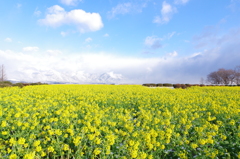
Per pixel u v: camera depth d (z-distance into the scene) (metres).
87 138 5.61
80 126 6.82
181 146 5.48
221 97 15.43
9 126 6.23
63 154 4.82
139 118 8.51
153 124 7.14
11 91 16.69
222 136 5.79
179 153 5.05
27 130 6.06
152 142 5.28
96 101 12.39
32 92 16.86
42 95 14.39
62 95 14.71
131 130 5.99
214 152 4.84
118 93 17.73
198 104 11.56
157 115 8.85
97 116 7.55
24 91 16.92
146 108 10.56
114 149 5.24
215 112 9.16
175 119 8.16
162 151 5.45
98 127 6.69
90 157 4.91
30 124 6.53
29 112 8.31
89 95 15.00
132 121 8.19
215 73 77.31
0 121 6.78
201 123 7.71
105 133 6.13
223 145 5.69
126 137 5.80
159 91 20.64
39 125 6.54
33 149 4.86
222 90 24.12
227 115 8.58
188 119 7.73
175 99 14.13
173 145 5.61
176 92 19.94
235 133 6.50
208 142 5.25
